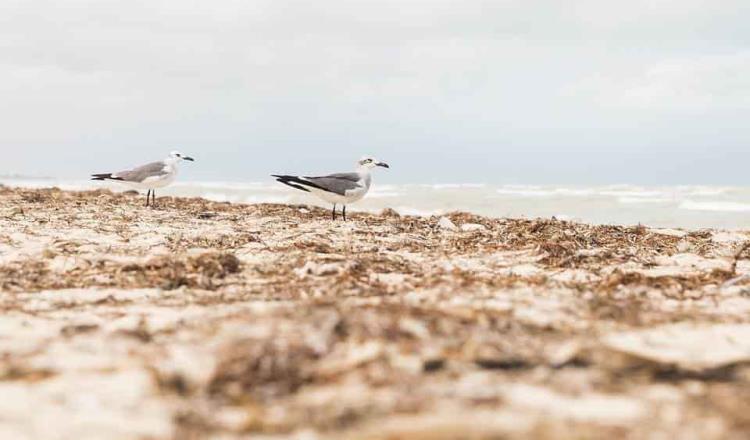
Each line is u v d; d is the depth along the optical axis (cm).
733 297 786
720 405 427
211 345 539
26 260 986
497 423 396
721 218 2505
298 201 3044
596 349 518
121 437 395
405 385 455
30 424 411
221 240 1240
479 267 1015
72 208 1730
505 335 550
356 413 417
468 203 3073
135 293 795
